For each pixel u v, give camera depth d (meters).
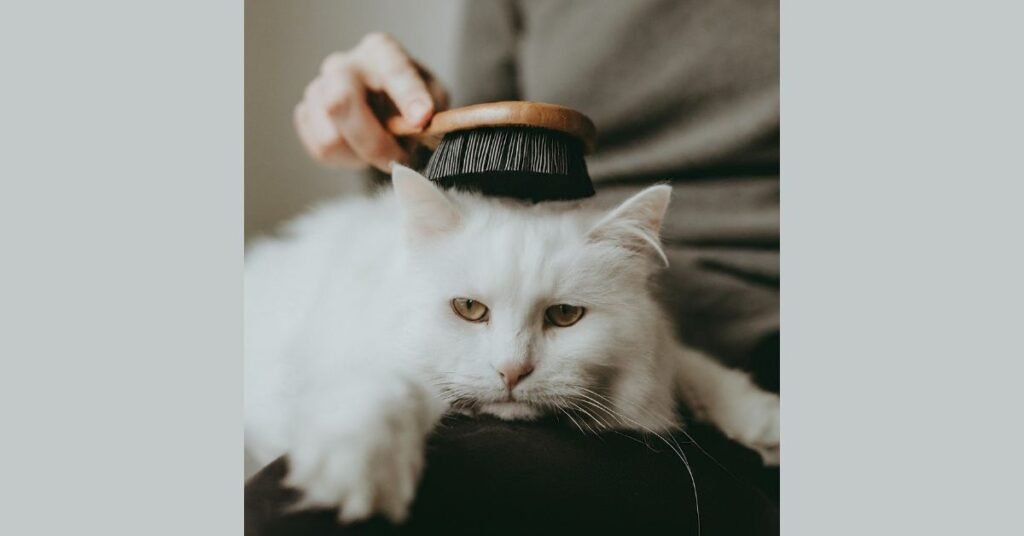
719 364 1.28
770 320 1.28
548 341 1.09
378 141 1.21
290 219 1.25
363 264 1.17
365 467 0.96
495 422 1.07
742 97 1.28
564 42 1.28
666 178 1.29
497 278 1.06
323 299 1.17
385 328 1.10
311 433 1.00
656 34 1.28
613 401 1.11
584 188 1.17
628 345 1.12
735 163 1.28
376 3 1.25
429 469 0.99
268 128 1.25
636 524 1.03
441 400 1.07
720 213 1.29
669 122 1.29
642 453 1.09
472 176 1.13
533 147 1.09
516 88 1.28
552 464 1.02
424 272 1.10
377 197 1.25
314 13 1.24
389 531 0.97
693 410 1.24
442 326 1.08
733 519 1.10
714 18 1.27
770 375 1.28
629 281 1.14
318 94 1.23
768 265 1.28
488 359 1.06
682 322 1.29
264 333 1.20
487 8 1.26
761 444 1.24
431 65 1.27
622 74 1.28
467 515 0.98
